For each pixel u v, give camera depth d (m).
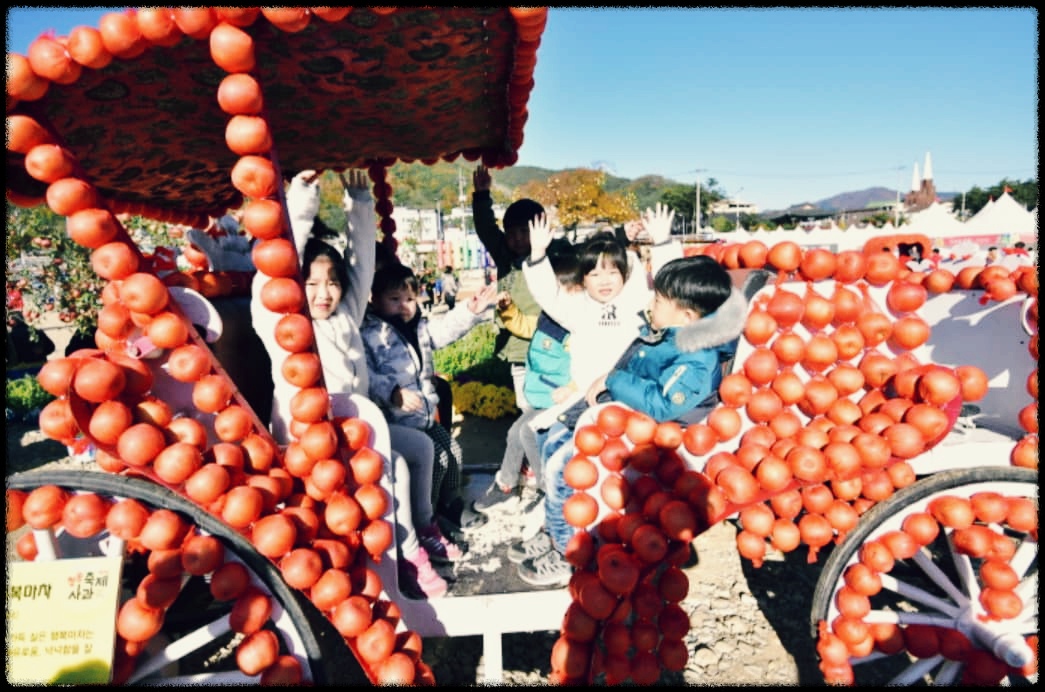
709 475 2.17
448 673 2.72
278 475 1.88
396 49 2.02
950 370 2.16
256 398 2.69
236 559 1.87
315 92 2.41
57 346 11.14
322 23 1.77
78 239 1.60
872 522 2.15
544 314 3.20
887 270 2.31
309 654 1.89
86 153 2.23
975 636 2.17
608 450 2.15
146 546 1.76
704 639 2.96
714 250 2.71
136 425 1.67
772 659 2.81
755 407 2.18
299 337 1.70
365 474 1.94
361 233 2.45
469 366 8.40
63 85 1.66
